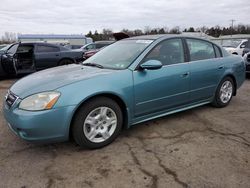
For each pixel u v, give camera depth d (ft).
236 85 16.94
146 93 11.78
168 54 12.96
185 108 14.05
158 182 8.38
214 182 8.36
